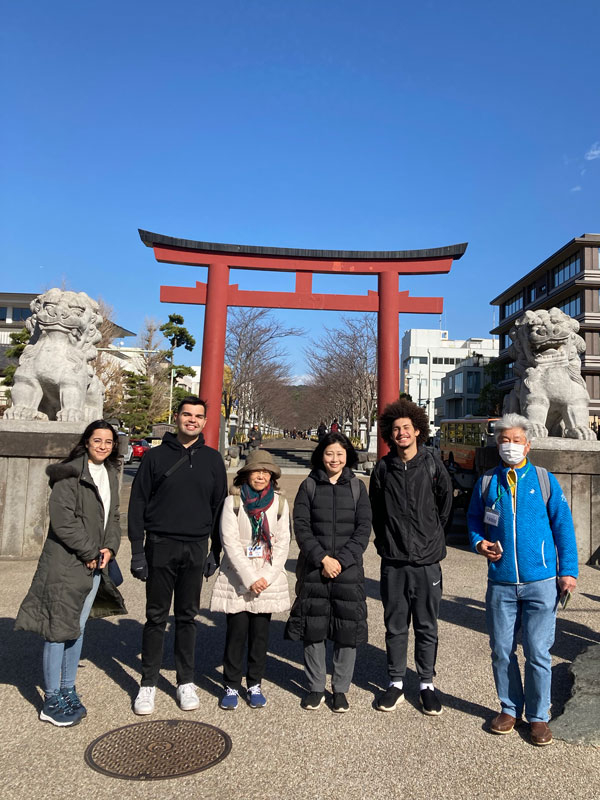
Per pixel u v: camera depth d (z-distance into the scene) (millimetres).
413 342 81688
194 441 3623
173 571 3469
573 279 39250
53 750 2912
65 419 7703
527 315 8383
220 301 15352
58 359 7844
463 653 4359
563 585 3094
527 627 3141
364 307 15695
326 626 3471
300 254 15586
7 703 3428
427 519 3570
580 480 7934
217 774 2721
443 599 5781
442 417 69938
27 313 45000
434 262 15586
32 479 7523
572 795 2598
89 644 4441
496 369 51531
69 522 3152
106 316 30625
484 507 3311
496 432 3316
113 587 3420
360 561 3527
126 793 2555
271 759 2863
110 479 3463
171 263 15523
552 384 8195
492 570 3229
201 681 3826
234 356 31828
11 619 4871
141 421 34062
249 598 3498
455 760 2877
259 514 3584
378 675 3994
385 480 3666
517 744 3045
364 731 3172
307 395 57031
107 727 3168
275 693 3680
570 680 3750
